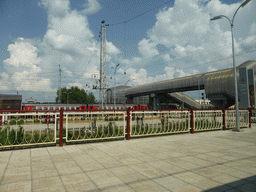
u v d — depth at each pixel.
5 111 6.77
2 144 7.05
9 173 4.36
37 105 33.25
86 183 3.79
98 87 43.91
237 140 8.72
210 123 12.27
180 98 73.69
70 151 6.58
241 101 14.74
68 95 80.94
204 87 56.16
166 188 3.56
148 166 4.89
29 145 7.46
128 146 7.41
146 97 100.81
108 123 9.35
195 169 4.66
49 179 4.00
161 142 8.24
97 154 6.15
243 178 4.07
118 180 3.96
